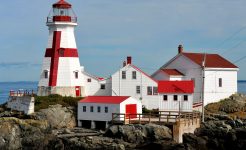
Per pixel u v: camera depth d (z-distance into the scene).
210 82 83.06
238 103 79.88
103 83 83.19
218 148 63.91
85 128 70.25
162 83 78.19
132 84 79.50
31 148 63.16
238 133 65.06
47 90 79.56
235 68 86.00
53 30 80.62
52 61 79.81
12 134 63.12
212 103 82.38
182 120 63.97
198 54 87.88
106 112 69.00
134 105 70.25
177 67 86.31
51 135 63.28
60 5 80.56
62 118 71.12
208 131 66.69
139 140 61.69
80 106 71.56
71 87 80.19
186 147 59.44
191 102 76.31
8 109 77.56
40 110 71.19
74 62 81.19
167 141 60.75
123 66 82.31
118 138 62.12
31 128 64.12
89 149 59.12
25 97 73.38
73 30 82.12
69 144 60.44
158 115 66.69
